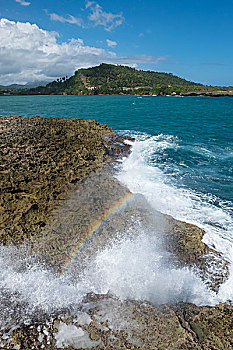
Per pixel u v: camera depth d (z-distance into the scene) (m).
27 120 24.00
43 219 7.86
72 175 10.70
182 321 5.11
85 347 4.59
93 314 5.20
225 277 6.27
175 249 7.14
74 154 13.16
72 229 7.61
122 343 4.63
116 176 12.08
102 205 8.94
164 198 10.27
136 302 5.49
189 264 6.64
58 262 6.47
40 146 13.75
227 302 5.63
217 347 4.65
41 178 10.04
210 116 37.59
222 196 10.73
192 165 14.88
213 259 6.82
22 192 9.10
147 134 24.08
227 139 21.80
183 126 28.70
